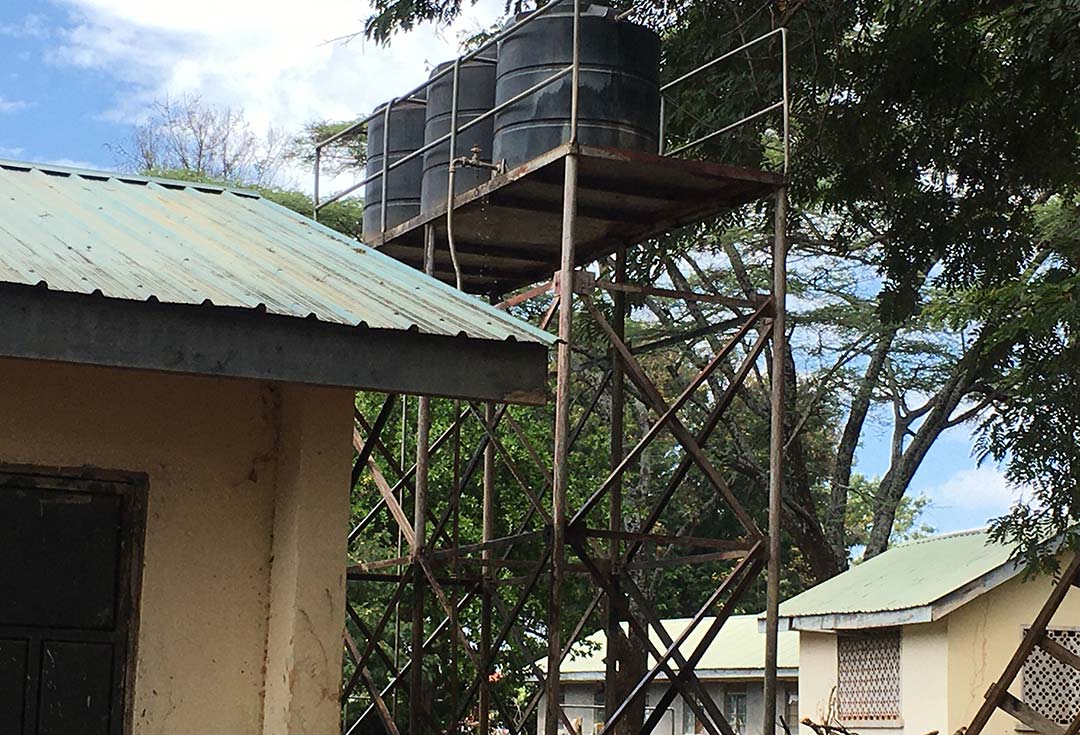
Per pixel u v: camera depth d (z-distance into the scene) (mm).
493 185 10148
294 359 5266
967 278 15016
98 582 5793
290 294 5648
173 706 5816
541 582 17422
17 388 5750
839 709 21672
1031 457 13711
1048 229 15664
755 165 14703
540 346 5633
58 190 7410
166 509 5906
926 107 14539
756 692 27359
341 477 5879
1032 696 19656
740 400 28375
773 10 14195
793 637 27438
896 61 14117
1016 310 13680
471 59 11070
